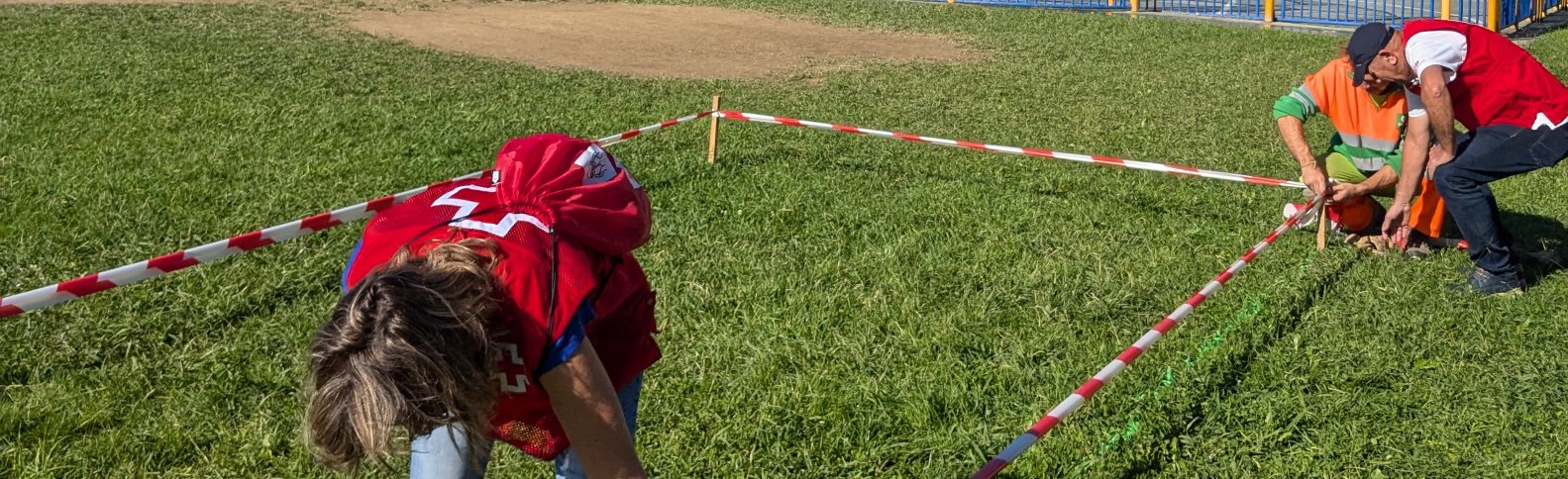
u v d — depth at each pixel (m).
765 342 4.55
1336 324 4.73
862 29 15.72
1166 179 7.16
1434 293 5.11
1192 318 4.82
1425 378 4.26
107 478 3.63
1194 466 3.71
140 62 10.74
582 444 2.24
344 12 15.60
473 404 1.98
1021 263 5.50
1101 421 3.95
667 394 4.16
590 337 2.40
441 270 2.02
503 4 17.48
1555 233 6.10
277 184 6.90
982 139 8.66
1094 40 14.44
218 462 3.72
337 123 8.50
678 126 8.62
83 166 7.16
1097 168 7.38
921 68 12.30
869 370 4.36
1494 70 4.86
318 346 1.93
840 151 7.84
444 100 9.68
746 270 5.38
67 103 8.98
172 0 15.88
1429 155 5.31
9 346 4.43
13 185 6.71
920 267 5.44
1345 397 4.09
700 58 13.12
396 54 12.09
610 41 14.30
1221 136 8.80
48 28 12.68
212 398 4.08
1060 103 10.20
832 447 3.84
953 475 3.69
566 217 2.30
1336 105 5.76
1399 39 4.98
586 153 2.47
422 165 7.45
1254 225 6.23
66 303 4.79
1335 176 5.93
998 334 4.71
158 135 8.11
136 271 3.79
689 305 4.92
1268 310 4.87
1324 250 5.68
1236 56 13.15
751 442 3.88
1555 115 4.82
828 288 5.17
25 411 3.94
